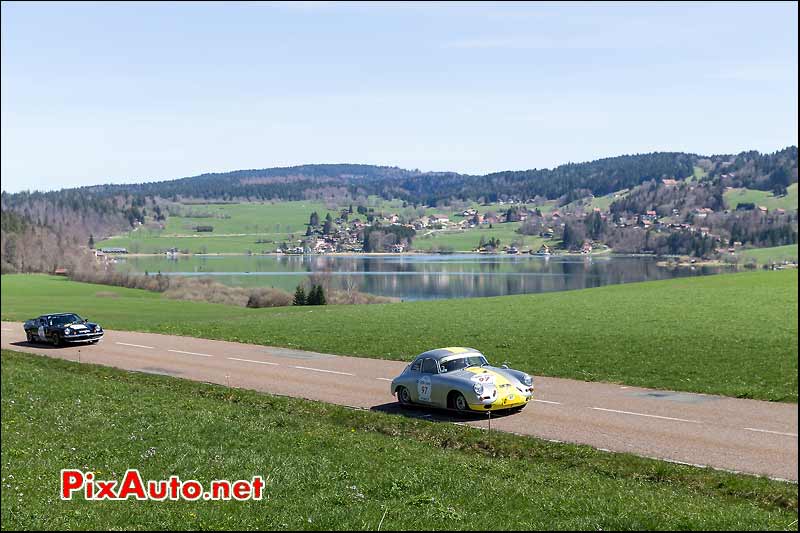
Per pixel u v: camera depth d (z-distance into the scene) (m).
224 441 21.11
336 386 29.69
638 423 21.89
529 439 19.95
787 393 25.59
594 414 23.30
